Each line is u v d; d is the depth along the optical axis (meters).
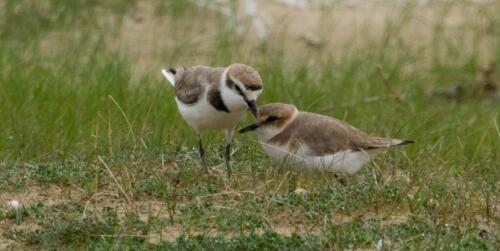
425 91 18.88
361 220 10.66
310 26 21.31
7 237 10.20
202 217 10.53
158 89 16.03
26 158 12.71
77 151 12.97
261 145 12.62
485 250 9.86
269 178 11.74
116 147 12.71
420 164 12.73
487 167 12.80
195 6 21.62
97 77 16.77
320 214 10.58
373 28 21.31
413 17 21.58
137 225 10.30
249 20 21.28
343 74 18.61
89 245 9.91
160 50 20.27
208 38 20.78
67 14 21.11
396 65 19.05
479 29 21.50
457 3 22.52
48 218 10.53
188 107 12.16
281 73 17.50
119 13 21.39
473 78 19.41
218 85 11.84
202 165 12.38
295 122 11.80
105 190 11.39
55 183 11.70
